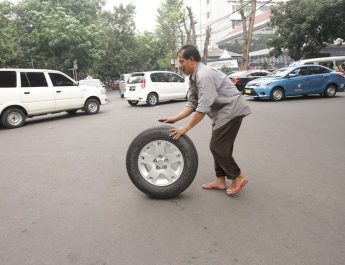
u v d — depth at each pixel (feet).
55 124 38.86
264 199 13.89
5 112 37.76
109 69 150.61
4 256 10.21
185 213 12.78
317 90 53.57
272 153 21.27
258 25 173.17
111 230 11.61
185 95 58.23
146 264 9.62
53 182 16.93
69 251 10.37
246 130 29.37
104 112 48.55
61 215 12.91
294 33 94.22
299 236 10.89
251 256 9.86
